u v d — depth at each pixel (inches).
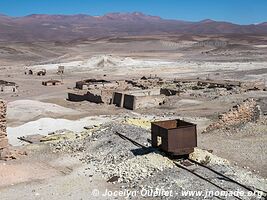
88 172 849.5
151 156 855.7
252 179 769.6
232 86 2224.4
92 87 2362.2
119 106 1770.4
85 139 1090.7
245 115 1213.1
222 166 831.7
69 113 1601.9
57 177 829.2
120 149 954.7
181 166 820.0
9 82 2684.5
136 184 756.0
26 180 816.9
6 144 979.3
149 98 1740.9
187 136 860.0
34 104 1690.5
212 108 1654.8
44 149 1047.6
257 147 986.1
